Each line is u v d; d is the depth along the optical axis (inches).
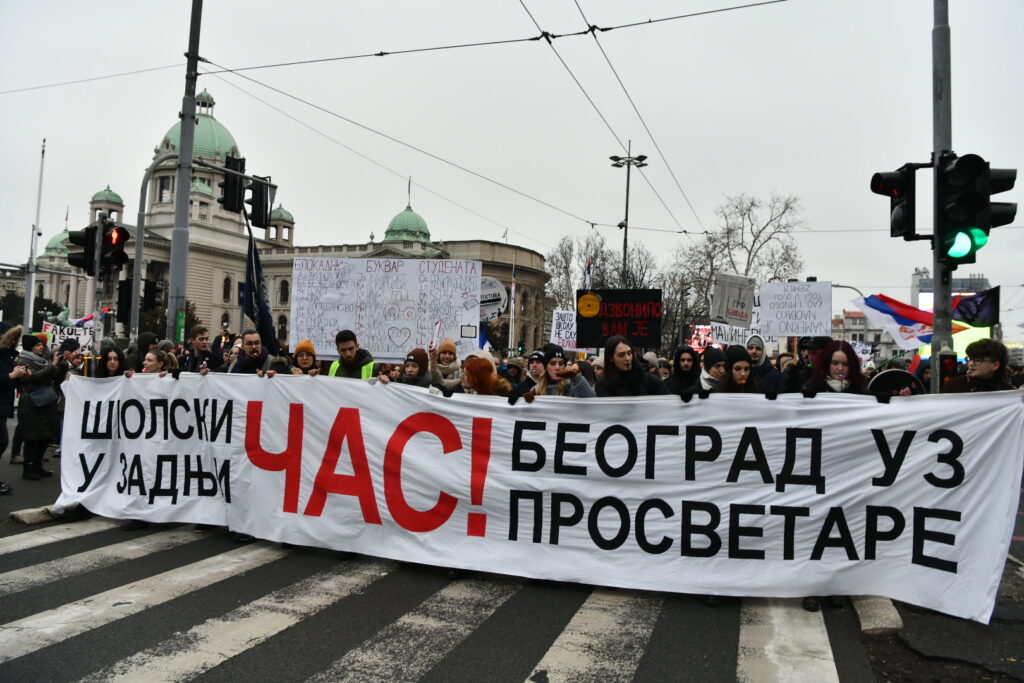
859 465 196.2
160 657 157.5
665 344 1771.7
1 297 3024.1
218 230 3703.3
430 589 208.8
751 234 1598.2
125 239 463.8
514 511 220.7
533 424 221.1
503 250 3307.1
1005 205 261.0
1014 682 151.1
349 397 243.1
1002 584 211.8
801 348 406.0
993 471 182.9
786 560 199.0
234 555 238.2
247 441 256.5
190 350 479.5
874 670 157.0
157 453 271.7
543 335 3171.8
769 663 159.0
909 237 274.2
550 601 200.2
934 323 272.2
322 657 159.3
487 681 149.3
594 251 1814.7
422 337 396.2
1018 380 655.8
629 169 1282.0
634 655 162.9
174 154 486.9
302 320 406.6
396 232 3582.7
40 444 362.6
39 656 156.9
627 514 211.6
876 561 193.3
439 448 229.9
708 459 206.8
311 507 243.3
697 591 202.4
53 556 232.8
